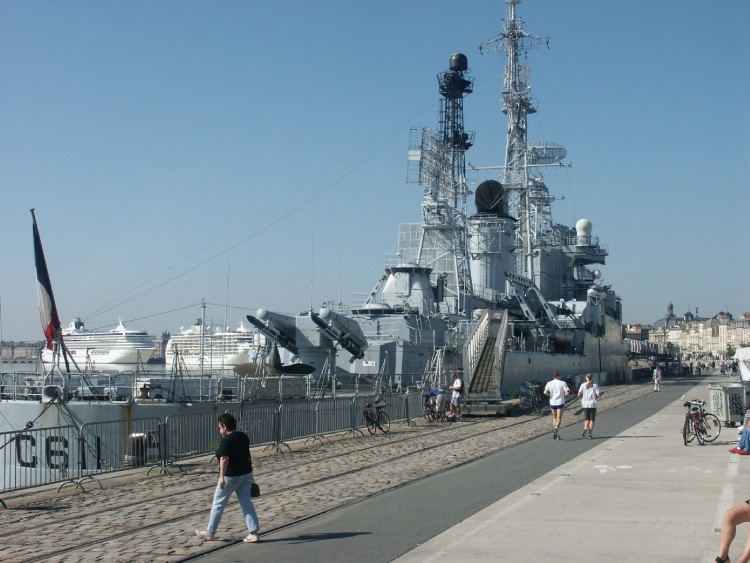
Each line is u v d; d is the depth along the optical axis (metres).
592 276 87.56
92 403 22.23
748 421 19.20
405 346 42.19
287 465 19.11
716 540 10.23
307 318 36.16
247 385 26.89
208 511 13.02
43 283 24.31
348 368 41.09
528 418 32.78
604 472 16.52
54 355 24.97
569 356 62.31
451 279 55.59
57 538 11.14
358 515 12.30
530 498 13.48
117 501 14.41
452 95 60.25
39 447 21.45
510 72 72.94
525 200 74.56
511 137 73.81
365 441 24.70
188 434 20.84
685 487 14.49
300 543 10.47
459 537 10.57
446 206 55.66
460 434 26.33
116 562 9.60
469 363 42.50
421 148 55.16
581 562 9.19
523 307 60.53
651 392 52.88
